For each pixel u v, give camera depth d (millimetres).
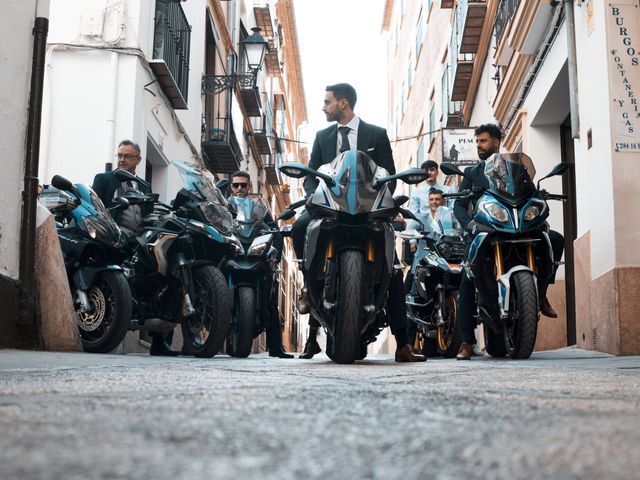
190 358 5523
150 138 10531
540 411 1256
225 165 16141
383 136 4891
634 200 6496
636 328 6305
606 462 736
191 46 13750
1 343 4746
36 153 5223
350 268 4117
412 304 7617
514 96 11320
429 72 22969
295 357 7535
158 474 635
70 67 9547
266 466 689
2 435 905
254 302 6770
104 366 3021
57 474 629
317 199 4270
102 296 5656
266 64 26781
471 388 1838
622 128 6590
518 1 10305
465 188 5977
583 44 7395
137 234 6020
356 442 876
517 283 5395
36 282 5195
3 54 4945
